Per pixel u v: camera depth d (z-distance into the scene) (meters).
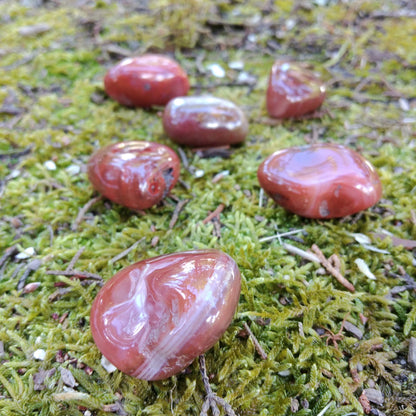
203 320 0.07
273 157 0.11
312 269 0.10
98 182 0.11
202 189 0.12
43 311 0.10
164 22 0.18
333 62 0.17
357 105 0.15
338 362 0.09
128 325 0.08
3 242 0.11
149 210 0.12
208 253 0.08
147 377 0.08
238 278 0.08
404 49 0.17
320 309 0.09
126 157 0.11
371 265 0.10
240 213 0.12
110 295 0.08
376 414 0.08
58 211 0.12
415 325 0.09
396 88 0.16
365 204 0.10
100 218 0.12
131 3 0.20
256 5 0.20
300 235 0.11
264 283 0.10
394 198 0.12
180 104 0.13
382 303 0.10
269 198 0.12
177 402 0.08
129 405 0.08
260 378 0.08
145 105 0.15
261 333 0.09
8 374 0.09
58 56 0.17
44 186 0.13
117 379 0.08
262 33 0.18
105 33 0.18
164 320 0.07
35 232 0.11
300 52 0.18
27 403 0.08
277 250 0.11
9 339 0.09
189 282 0.08
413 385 0.08
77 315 0.09
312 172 0.10
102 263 0.10
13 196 0.12
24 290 0.10
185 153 0.13
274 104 0.14
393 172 0.13
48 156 0.13
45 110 0.15
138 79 0.14
